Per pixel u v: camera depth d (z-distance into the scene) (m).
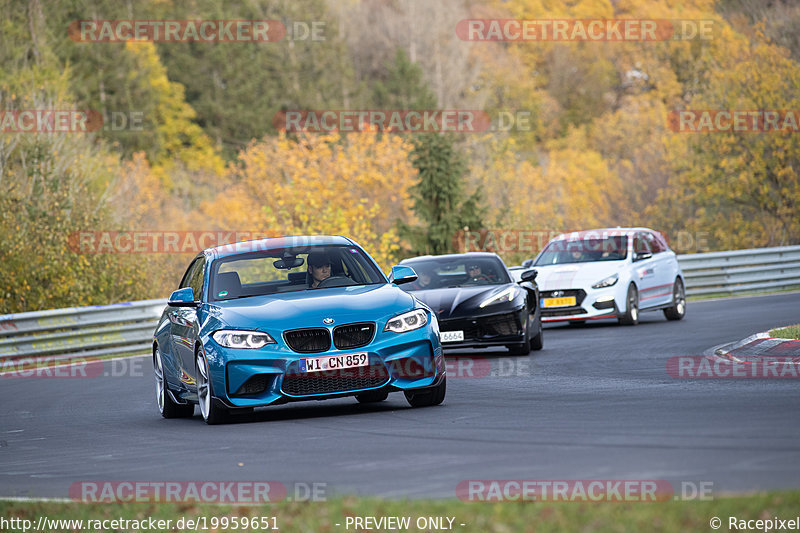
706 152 151.12
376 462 25.28
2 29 197.00
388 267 115.31
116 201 141.75
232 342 34.62
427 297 55.75
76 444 34.53
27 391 57.94
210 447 30.56
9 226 99.38
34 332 78.25
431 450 26.42
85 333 80.00
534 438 27.05
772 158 148.50
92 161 143.12
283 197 133.62
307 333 34.47
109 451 31.92
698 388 36.12
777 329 50.59
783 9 192.50
